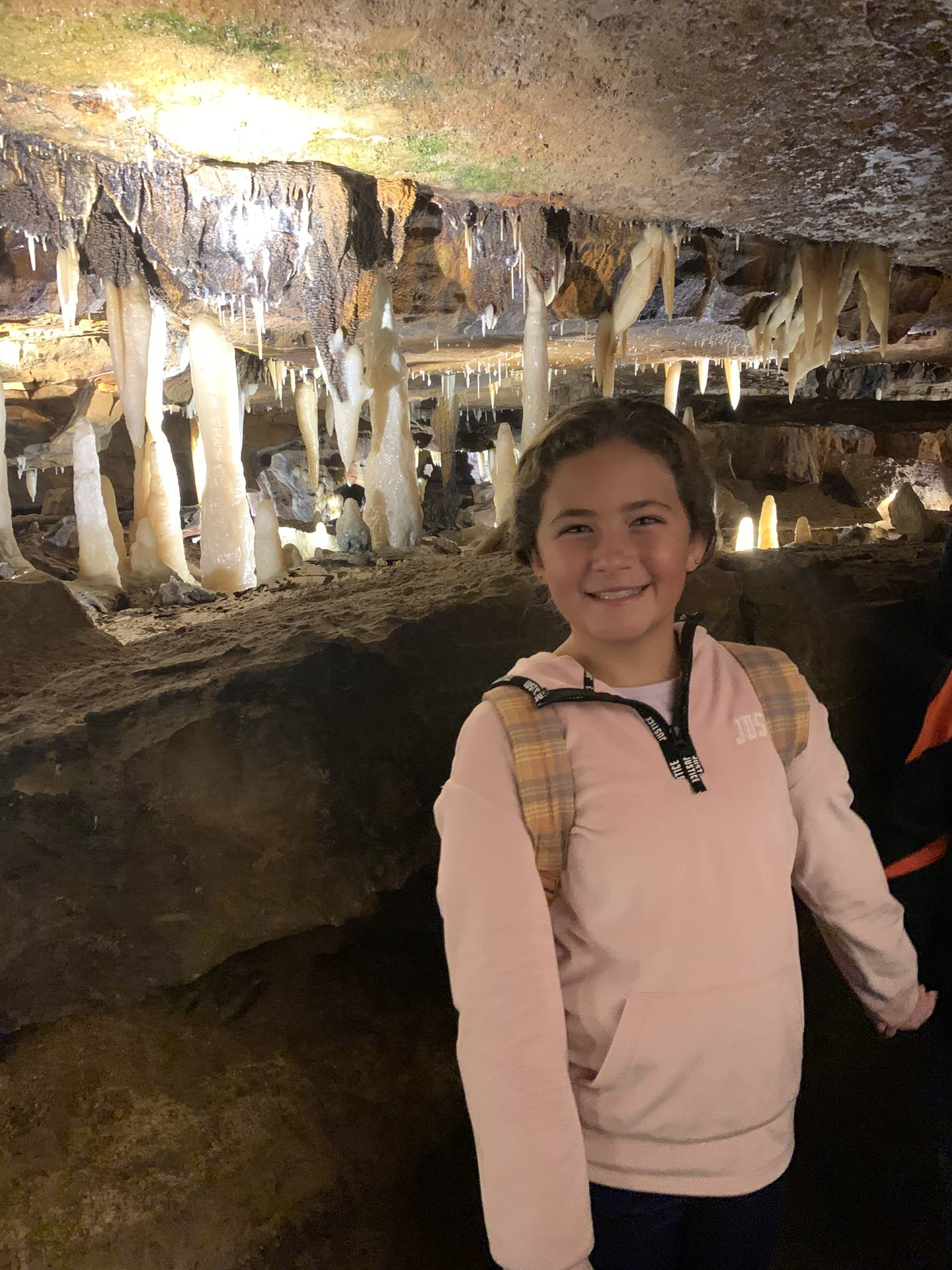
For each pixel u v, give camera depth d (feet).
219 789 6.01
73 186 15.60
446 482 44.39
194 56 11.35
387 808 6.33
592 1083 3.71
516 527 4.14
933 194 17.26
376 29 10.55
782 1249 6.57
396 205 16.89
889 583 8.48
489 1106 3.46
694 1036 3.59
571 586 3.81
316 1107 5.75
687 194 17.30
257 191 15.98
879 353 33.91
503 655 6.97
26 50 11.16
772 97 12.62
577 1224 3.42
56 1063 5.55
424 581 8.73
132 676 6.76
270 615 8.33
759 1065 3.73
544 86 12.21
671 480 3.81
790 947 3.86
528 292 19.25
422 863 6.35
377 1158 5.70
